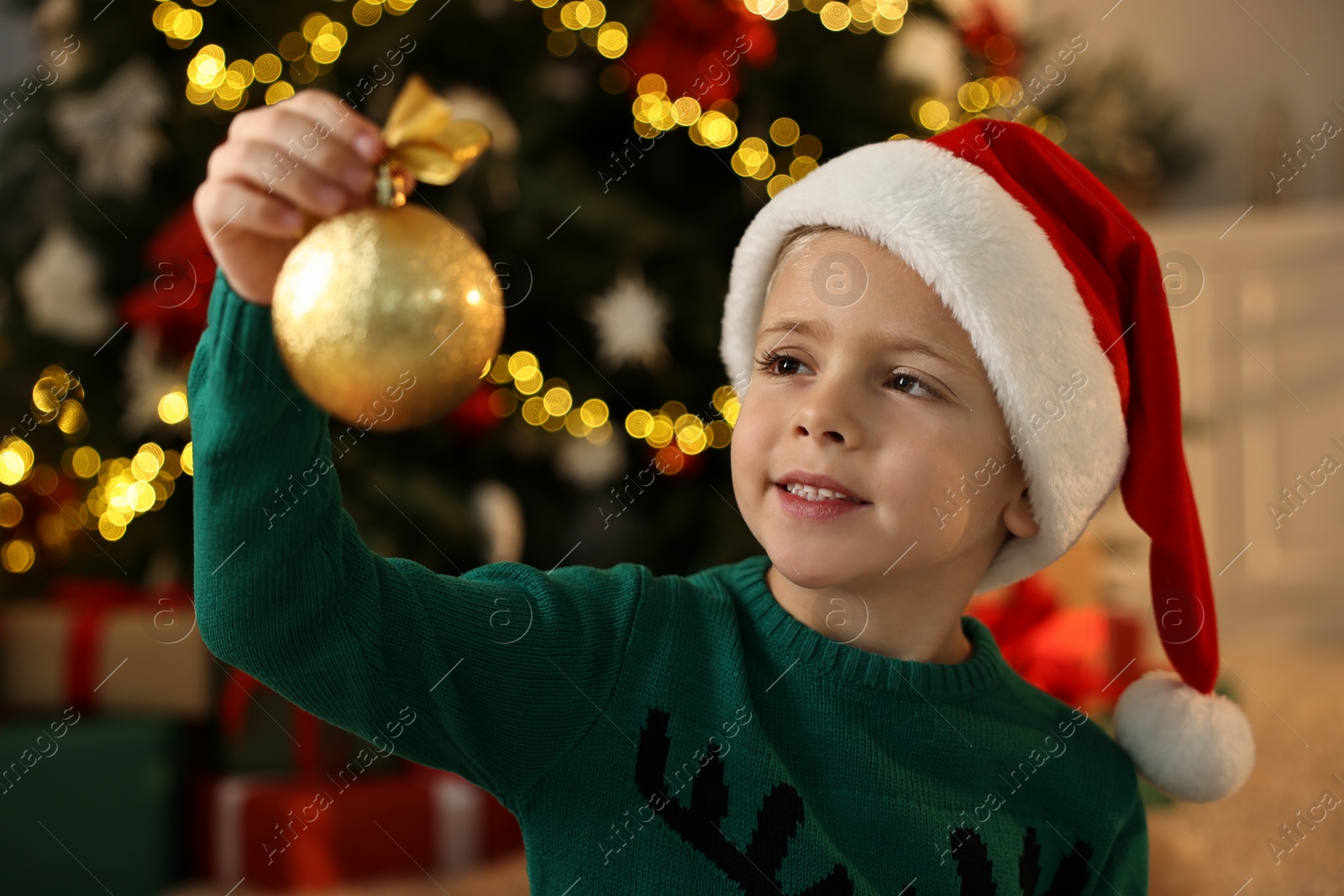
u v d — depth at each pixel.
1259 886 1.59
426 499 1.58
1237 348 3.36
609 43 1.71
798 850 0.88
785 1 1.82
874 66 1.94
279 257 0.77
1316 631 3.30
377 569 0.84
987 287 0.89
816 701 0.91
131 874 1.48
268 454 0.79
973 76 2.11
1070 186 0.96
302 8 1.69
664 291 1.78
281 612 0.80
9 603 1.77
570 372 1.80
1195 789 0.98
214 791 1.54
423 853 1.56
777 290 0.92
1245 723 1.00
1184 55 3.75
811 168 1.77
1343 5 3.55
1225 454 3.37
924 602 0.93
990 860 0.92
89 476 1.72
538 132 1.72
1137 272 0.97
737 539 1.73
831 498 0.88
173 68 1.79
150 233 1.76
